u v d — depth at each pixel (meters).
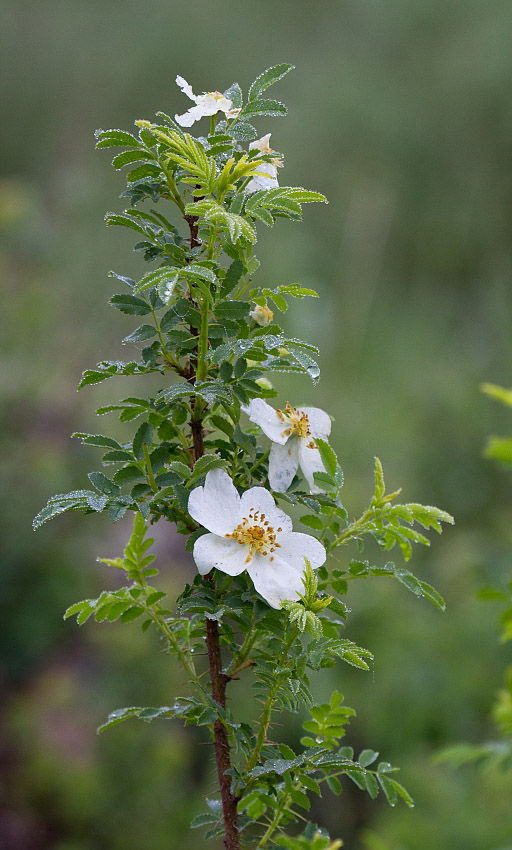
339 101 12.25
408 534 1.54
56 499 1.37
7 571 5.95
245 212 1.38
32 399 7.22
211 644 1.46
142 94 13.23
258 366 1.42
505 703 2.65
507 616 2.45
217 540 1.36
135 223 1.44
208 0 13.32
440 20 12.66
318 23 13.35
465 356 9.71
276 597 1.33
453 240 11.81
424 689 5.41
